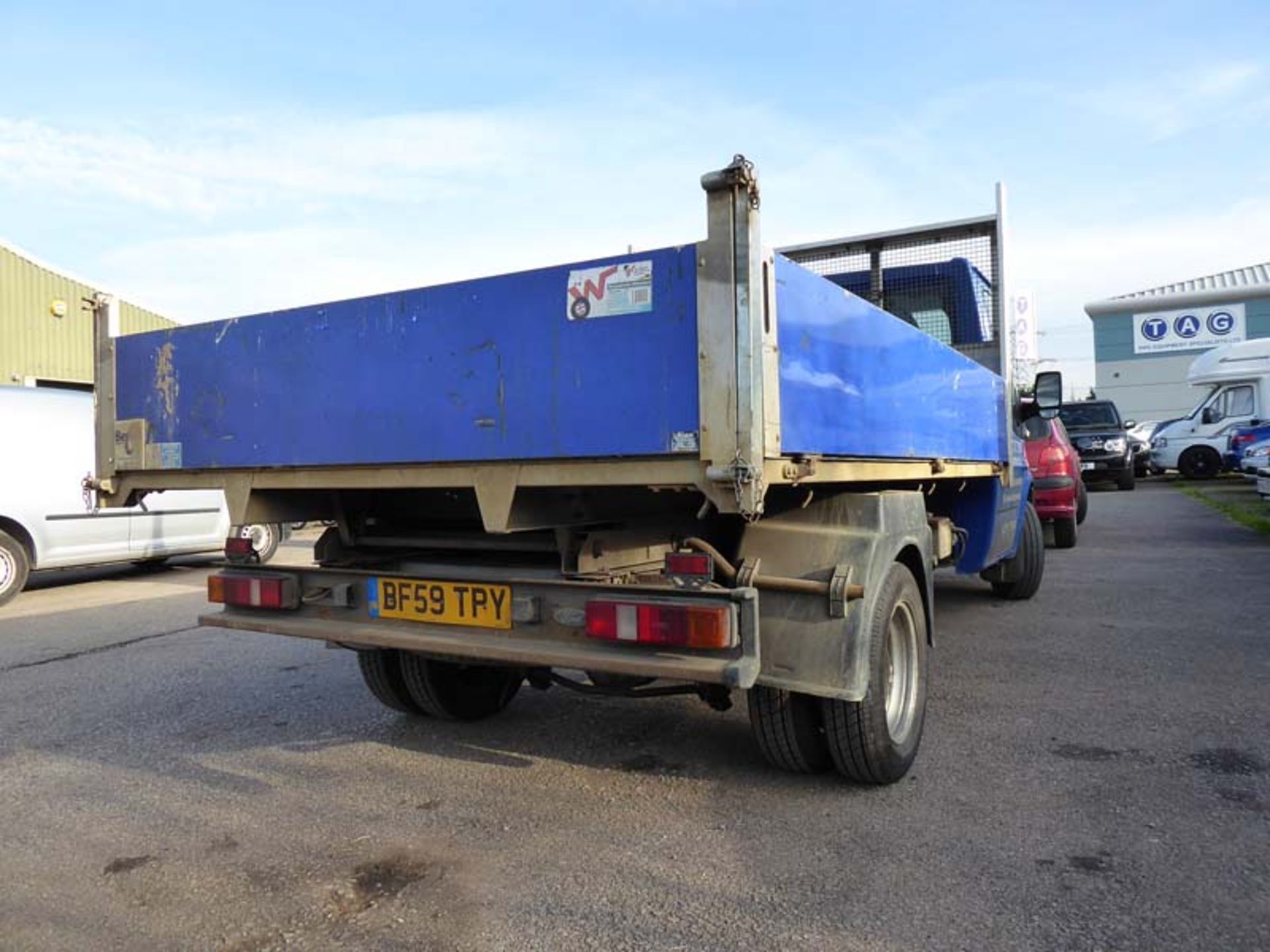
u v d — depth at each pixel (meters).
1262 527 12.36
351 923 2.84
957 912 2.77
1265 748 4.13
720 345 2.80
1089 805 3.54
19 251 17.92
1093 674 5.48
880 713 3.58
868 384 3.77
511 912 2.88
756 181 2.78
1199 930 2.63
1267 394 21.58
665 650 3.20
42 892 3.11
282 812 3.76
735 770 4.08
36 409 10.27
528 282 3.18
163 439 4.30
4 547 9.73
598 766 4.19
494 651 3.41
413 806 3.78
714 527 3.80
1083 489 13.76
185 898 3.03
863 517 3.60
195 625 8.27
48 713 5.37
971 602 7.97
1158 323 34.94
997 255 6.81
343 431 3.68
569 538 3.59
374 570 4.17
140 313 20.50
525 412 3.20
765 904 2.86
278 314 3.85
